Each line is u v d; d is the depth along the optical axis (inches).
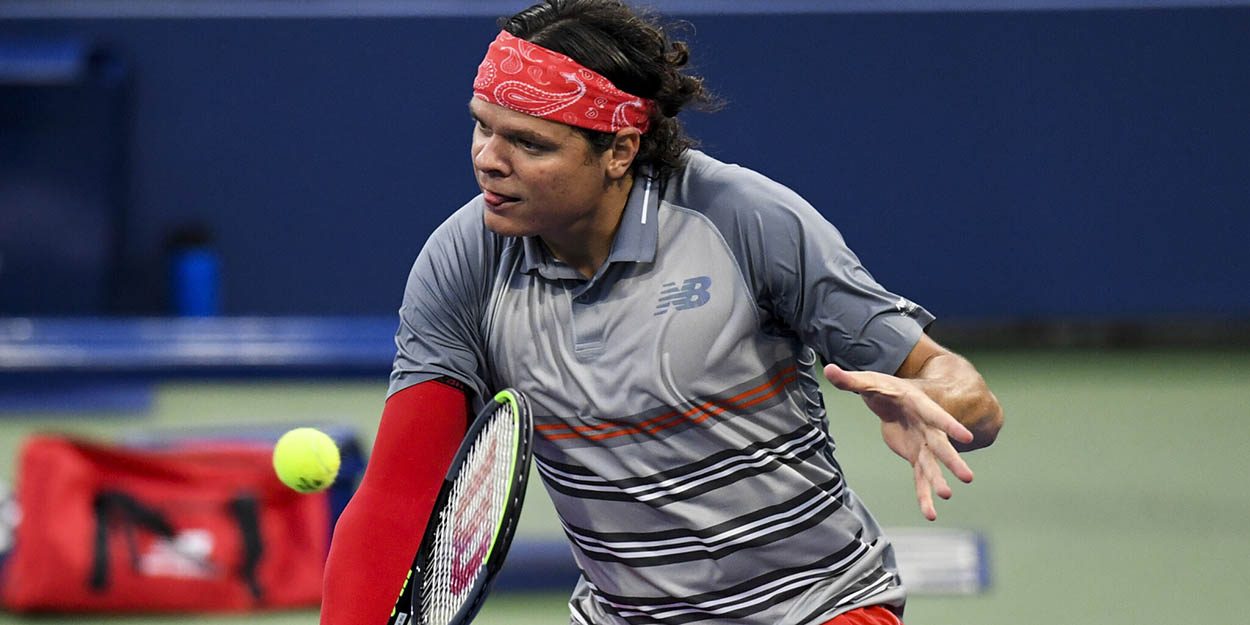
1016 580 746.8
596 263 334.3
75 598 691.4
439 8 1151.0
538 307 337.7
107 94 1115.3
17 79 1087.6
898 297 324.5
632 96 319.6
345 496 716.7
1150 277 1146.0
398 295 1160.2
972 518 824.9
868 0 1122.7
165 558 695.7
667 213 333.1
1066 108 1128.8
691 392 329.7
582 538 357.1
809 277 323.3
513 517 312.5
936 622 698.8
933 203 1141.1
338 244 1152.2
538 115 311.4
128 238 1144.2
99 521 696.4
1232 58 1117.1
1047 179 1136.8
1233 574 754.8
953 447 305.1
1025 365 1133.7
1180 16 1113.4
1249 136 1125.7
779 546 344.2
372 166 1145.4
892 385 299.7
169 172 1139.9
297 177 1144.8
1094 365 1131.9
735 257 329.1
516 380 342.0
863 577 354.0
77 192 1125.1
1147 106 1125.7
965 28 1119.6
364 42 1129.4
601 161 321.1
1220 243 1138.0
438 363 344.2
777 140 1133.7
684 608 352.8
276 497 706.8
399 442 346.6
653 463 337.1
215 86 1131.9
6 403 1045.2
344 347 1069.8
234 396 1084.5
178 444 759.7
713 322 327.9
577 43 313.3
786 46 1122.7
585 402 335.3
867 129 1133.1
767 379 336.2
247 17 1123.3
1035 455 936.3
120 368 1040.8
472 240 341.4
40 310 1135.0
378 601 346.9
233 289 1154.0
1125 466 914.7
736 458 336.5
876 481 883.4
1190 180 1133.1
